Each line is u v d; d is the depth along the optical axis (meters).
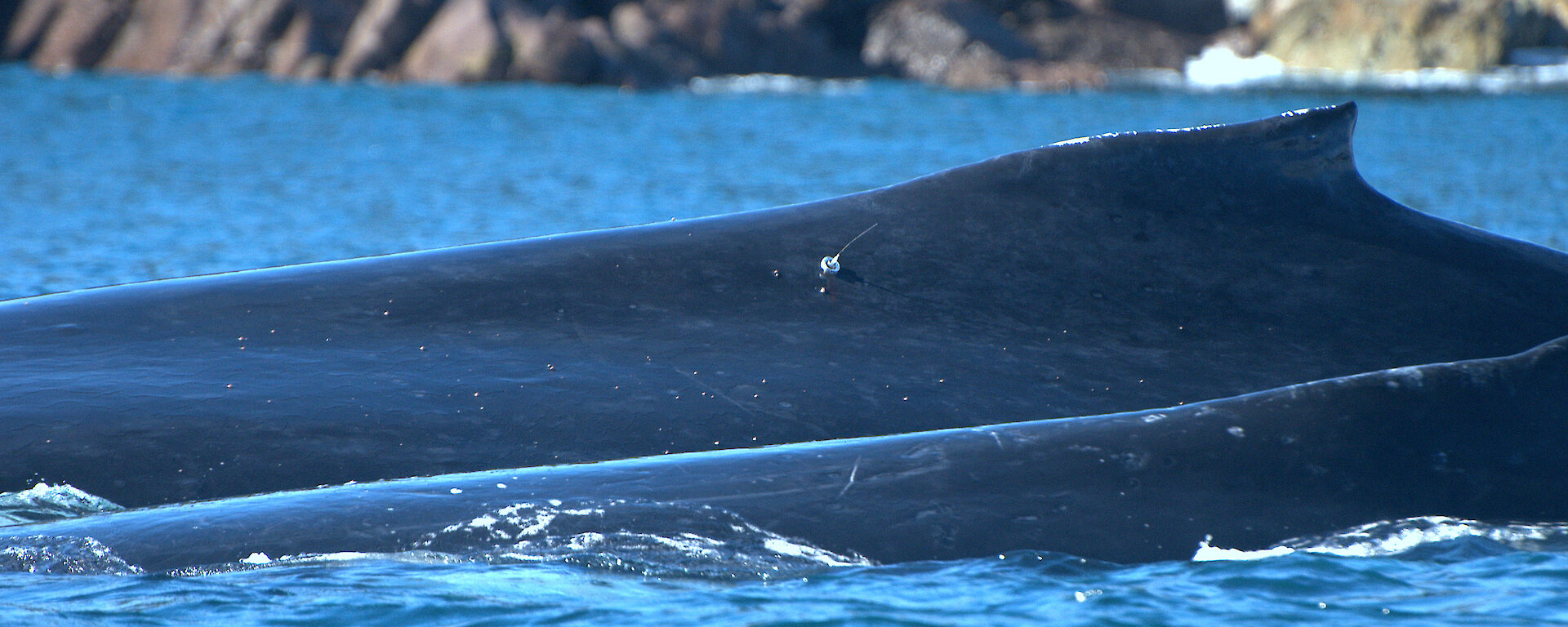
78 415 29.02
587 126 162.12
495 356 30.45
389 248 81.00
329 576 24.67
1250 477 25.95
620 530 25.31
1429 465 26.27
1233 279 32.81
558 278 32.41
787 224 33.78
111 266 73.00
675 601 23.83
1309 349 31.39
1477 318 32.47
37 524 26.34
